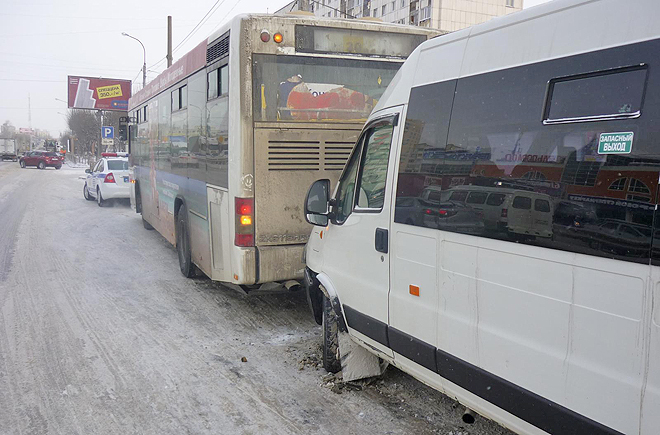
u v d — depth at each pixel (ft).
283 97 18.97
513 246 8.54
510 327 8.66
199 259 24.09
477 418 13.25
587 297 7.39
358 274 13.21
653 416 6.62
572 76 7.78
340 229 14.14
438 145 10.36
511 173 8.64
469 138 9.59
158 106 32.96
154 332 19.44
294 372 15.97
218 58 20.27
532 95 8.39
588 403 7.43
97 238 39.22
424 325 10.73
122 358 16.97
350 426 12.88
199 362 16.70
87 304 22.81
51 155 164.04
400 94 11.82
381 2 175.01
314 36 19.06
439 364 10.39
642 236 6.70
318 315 16.46
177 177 27.86
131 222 47.75
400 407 13.83
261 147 18.90
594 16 7.65
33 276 27.50
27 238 38.58
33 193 75.97
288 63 18.92
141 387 14.90
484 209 9.13
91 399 14.17
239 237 18.98
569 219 7.63
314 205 14.21
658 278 6.52
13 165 181.98
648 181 6.65
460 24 146.41
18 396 14.33
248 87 18.54
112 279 27.25
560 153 7.83
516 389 8.57
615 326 7.03
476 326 9.36
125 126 48.55
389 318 11.93
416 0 155.22
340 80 19.56
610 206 7.08
